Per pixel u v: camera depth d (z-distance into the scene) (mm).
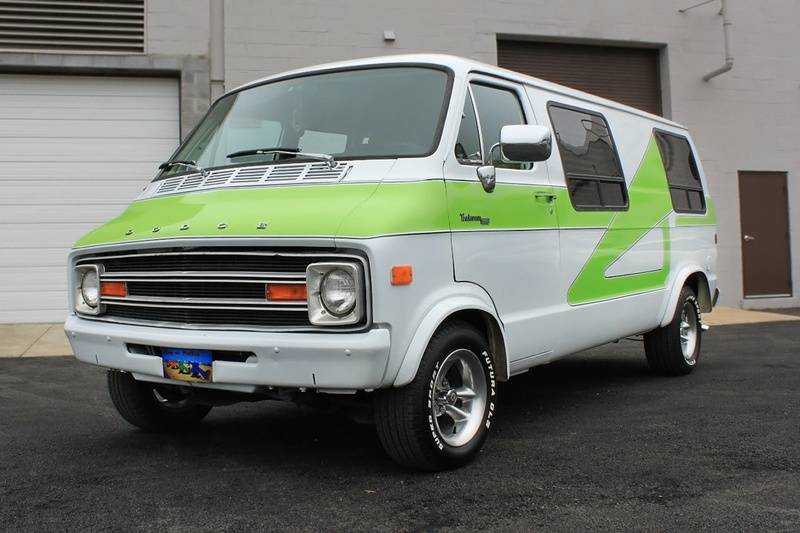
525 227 4469
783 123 13648
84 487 3684
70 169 10383
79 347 4137
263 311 3479
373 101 4336
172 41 10508
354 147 4125
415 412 3602
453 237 3840
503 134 4027
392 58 4559
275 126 4574
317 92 4582
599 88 13078
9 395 6035
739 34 13477
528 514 3275
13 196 10242
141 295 3873
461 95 4195
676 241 6547
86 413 5371
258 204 3781
